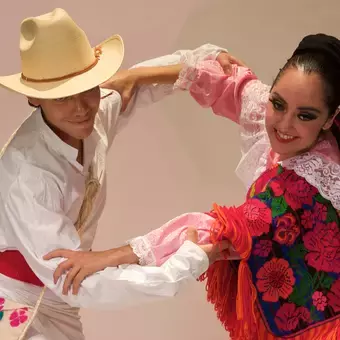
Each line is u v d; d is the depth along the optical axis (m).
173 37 1.82
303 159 1.15
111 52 1.22
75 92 1.08
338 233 1.15
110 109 1.39
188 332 2.00
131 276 1.08
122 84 1.44
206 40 1.82
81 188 1.27
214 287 1.28
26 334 1.22
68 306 1.31
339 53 1.08
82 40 1.12
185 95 1.86
